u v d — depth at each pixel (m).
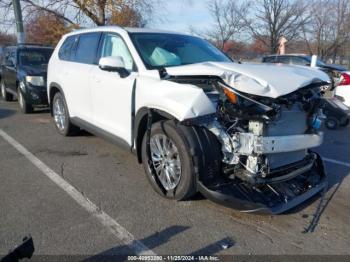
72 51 6.26
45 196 4.13
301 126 3.84
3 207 3.84
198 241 3.27
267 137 3.43
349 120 8.19
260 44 33.84
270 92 3.33
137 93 4.23
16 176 4.73
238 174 3.58
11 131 7.23
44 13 17.78
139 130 4.31
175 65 4.59
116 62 4.34
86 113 5.64
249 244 3.24
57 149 5.94
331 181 4.75
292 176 3.80
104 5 15.95
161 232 3.40
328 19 32.03
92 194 4.20
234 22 33.59
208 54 5.16
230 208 3.73
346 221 3.69
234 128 3.53
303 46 33.75
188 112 3.39
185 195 3.77
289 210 3.88
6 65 10.82
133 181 4.60
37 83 8.88
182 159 3.66
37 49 10.34
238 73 3.55
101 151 5.84
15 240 3.22
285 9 31.59
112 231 3.40
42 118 8.64
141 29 5.14
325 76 3.98
